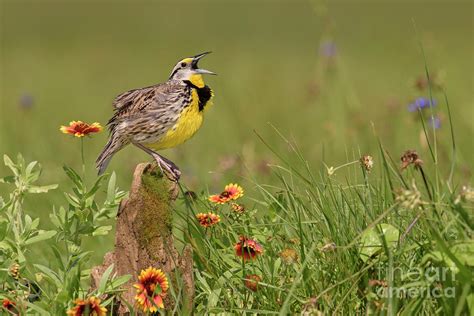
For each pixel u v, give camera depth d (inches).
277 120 806.5
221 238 338.6
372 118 719.7
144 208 307.9
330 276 302.4
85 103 1066.1
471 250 278.7
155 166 315.9
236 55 1684.3
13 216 320.2
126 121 417.4
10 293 310.3
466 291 266.8
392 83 1042.7
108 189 318.7
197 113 422.9
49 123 856.9
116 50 1818.4
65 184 503.5
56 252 307.6
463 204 315.3
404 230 311.0
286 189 338.6
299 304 300.5
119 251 312.0
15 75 1400.1
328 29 713.6
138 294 293.6
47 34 2144.4
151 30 2222.0
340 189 329.4
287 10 2549.2
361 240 302.7
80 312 290.0
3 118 861.2
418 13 2326.5
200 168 590.6
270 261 318.3
